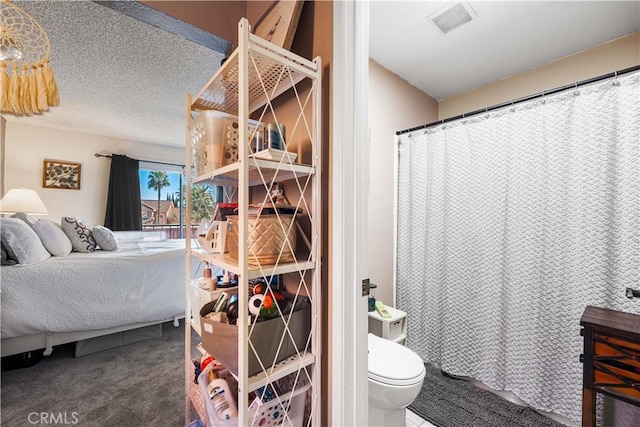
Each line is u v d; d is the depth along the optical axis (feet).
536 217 5.48
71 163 12.76
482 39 6.09
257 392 3.01
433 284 7.00
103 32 6.20
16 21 4.33
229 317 2.92
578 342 4.96
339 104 3.00
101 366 6.74
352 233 3.03
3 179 11.24
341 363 2.97
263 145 2.98
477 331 6.17
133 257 8.02
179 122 11.90
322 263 3.24
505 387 5.72
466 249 6.42
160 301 8.27
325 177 3.23
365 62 3.13
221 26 4.31
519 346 5.57
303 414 3.14
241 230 2.50
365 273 3.13
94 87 8.80
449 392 5.93
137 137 13.97
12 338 6.29
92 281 7.16
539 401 5.25
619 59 5.97
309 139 3.42
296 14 3.33
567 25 5.64
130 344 7.95
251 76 3.26
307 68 3.02
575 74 6.48
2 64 4.27
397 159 7.68
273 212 2.97
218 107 4.22
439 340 6.84
